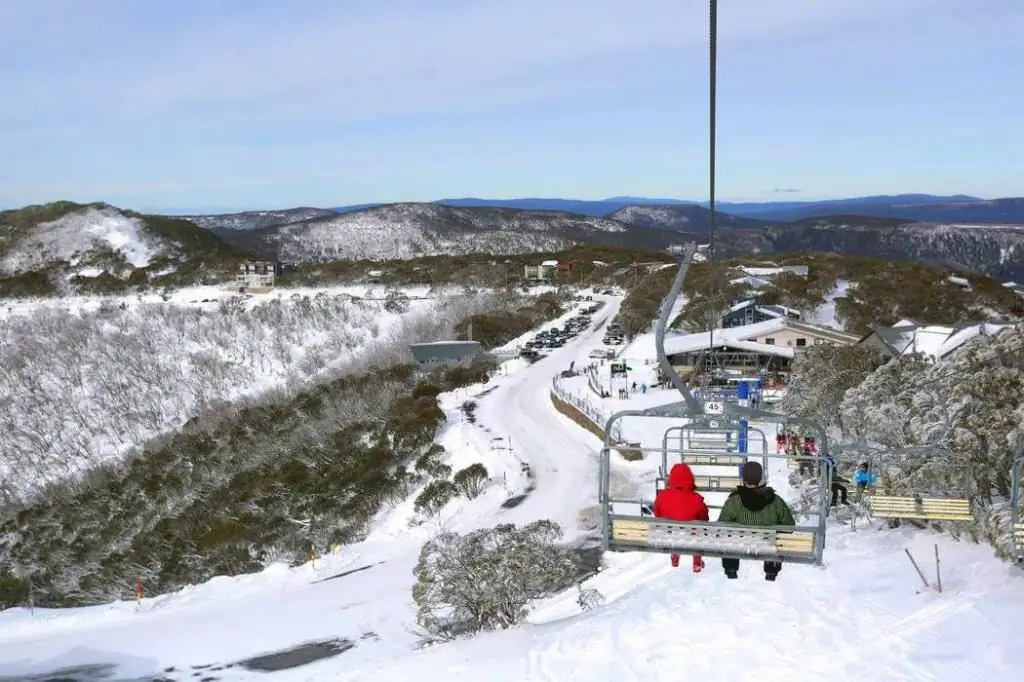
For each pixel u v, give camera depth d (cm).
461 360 7638
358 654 2547
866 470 2214
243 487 5269
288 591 3522
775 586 1658
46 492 6581
